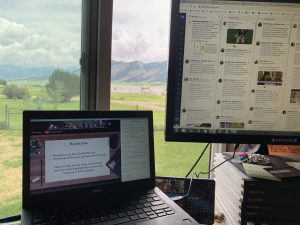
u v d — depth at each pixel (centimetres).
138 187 90
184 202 96
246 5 91
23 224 70
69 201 80
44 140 78
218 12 91
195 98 95
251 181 86
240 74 95
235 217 90
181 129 96
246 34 93
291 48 94
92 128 85
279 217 87
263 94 96
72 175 81
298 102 96
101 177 85
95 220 74
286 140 98
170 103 94
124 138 89
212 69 94
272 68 95
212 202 97
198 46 93
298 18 92
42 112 78
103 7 102
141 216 77
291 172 90
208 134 96
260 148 108
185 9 91
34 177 77
